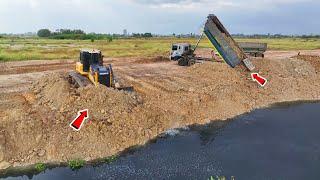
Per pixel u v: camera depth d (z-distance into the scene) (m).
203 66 35.19
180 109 24.53
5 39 116.75
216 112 25.50
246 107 27.48
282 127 23.86
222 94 27.59
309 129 23.52
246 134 22.48
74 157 18.22
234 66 33.81
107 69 24.09
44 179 16.39
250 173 17.14
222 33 33.19
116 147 19.34
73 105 21.45
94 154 18.59
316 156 19.22
